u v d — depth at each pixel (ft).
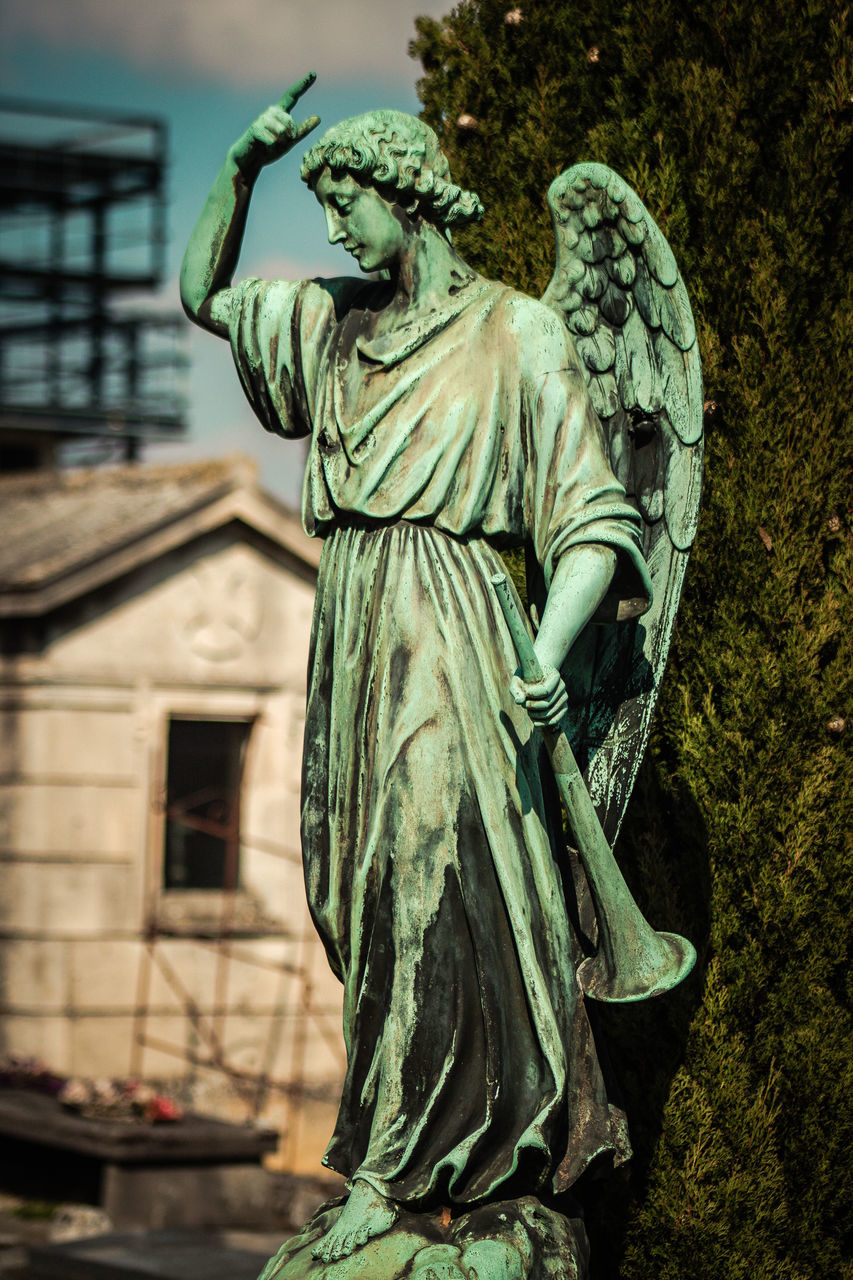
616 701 24.16
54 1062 96.63
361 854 22.24
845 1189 26.27
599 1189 26.96
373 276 26.11
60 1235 72.54
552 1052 21.68
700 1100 26.32
